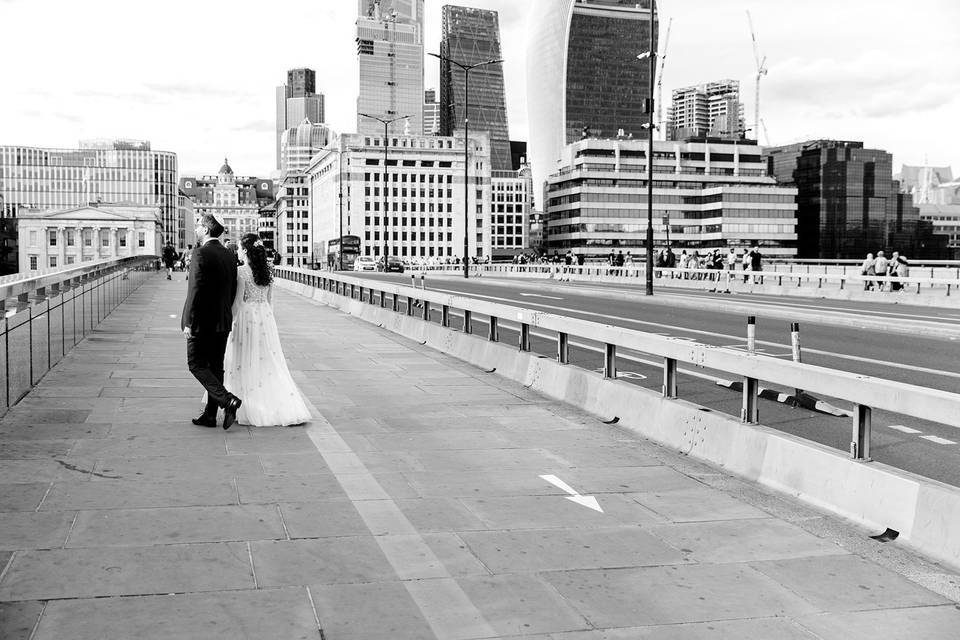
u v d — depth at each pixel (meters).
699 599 4.73
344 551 5.34
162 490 6.58
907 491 5.82
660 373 13.77
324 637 4.10
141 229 146.75
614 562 5.29
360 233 191.38
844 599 4.77
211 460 7.59
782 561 5.38
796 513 6.42
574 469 7.70
